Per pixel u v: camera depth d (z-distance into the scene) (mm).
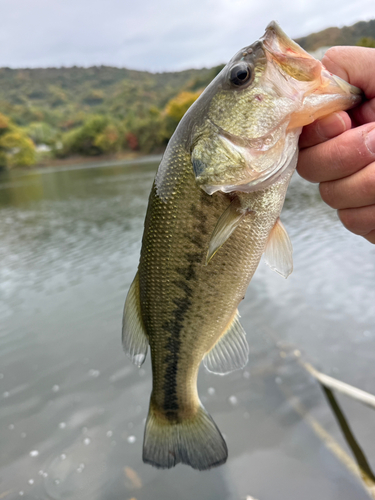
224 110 192
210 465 253
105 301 845
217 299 216
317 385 491
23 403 530
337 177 179
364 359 526
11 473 417
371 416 434
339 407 453
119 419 487
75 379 576
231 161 192
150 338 243
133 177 4191
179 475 397
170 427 265
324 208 1495
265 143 188
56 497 385
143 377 568
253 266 210
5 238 1671
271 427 439
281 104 182
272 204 200
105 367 601
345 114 177
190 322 225
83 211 2221
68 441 456
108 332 706
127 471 408
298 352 557
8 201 3264
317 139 182
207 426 257
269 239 209
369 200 175
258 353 583
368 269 817
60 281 1013
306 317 661
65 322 764
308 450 402
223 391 512
